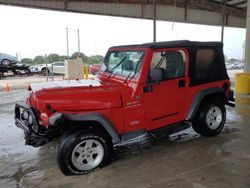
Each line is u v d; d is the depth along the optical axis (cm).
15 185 309
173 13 1551
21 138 479
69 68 1305
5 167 358
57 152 319
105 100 337
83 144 326
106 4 1353
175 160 362
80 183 309
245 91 882
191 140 440
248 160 355
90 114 324
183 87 396
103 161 341
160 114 381
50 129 343
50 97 326
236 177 309
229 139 439
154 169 337
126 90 352
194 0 1579
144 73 351
